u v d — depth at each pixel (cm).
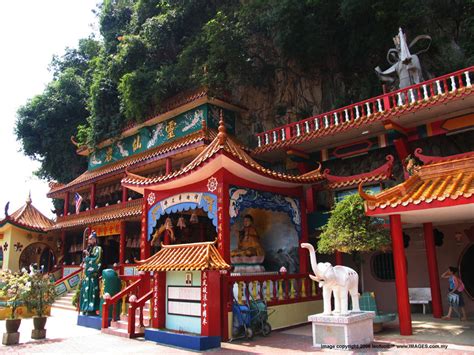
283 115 2253
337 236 1095
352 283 928
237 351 884
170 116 2345
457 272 1297
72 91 3481
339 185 1478
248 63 2184
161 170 2317
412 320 1215
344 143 1653
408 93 1460
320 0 1944
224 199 1077
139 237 2317
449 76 1303
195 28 2577
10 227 2852
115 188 2756
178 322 1063
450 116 1390
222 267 944
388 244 1130
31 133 3522
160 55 2569
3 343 1062
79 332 1260
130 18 3158
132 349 955
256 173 1116
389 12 1836
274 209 1251
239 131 2316
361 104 1530
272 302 1158
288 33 1983
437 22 1934
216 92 2134
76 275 2406
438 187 949
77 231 2925
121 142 2773
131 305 1137
